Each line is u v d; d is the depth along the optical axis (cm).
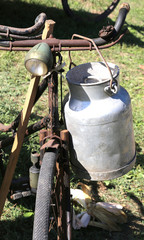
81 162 238
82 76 257
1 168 331
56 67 229
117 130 229
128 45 788
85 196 338
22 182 314
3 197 280
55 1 930
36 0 890
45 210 200
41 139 242
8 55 642
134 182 391
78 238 310
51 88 234
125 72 658
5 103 505
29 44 234
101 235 320
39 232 194
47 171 212
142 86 613
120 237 320
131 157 247
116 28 237
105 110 223
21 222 320
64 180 248
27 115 265
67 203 251
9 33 238
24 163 383
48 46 216
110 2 1038
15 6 838
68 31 782
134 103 555
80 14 880
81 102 228
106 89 221
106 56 716
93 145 230
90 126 224
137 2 1123
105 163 236
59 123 253
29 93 260
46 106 515
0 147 296
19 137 268
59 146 235
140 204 362
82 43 234
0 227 316
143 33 880
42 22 240
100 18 848
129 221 339
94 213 326
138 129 479
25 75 592
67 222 253
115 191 375
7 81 564
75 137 234
